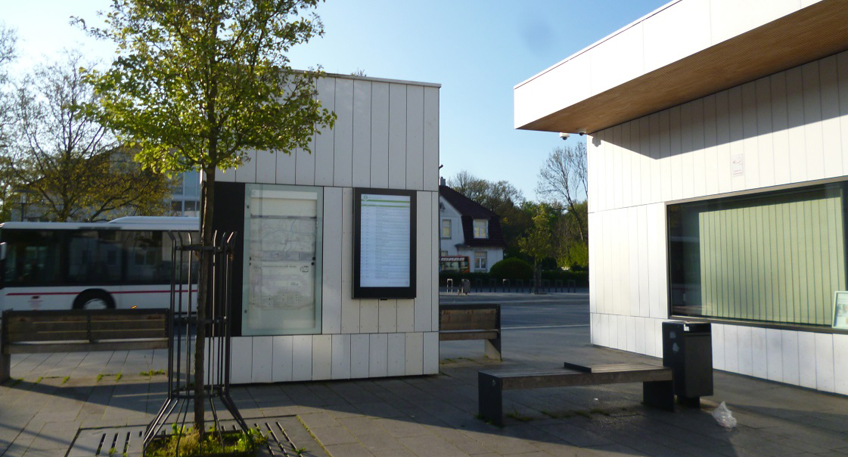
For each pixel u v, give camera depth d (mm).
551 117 11992
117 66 5586
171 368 5762
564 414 7305
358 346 9258
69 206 24203
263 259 8898
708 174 10664
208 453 5430
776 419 7195
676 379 7633
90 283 17578
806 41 8086
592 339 13586
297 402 7773
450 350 13031
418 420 6965
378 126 9531
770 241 9711
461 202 63406
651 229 11891
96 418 6918
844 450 6020
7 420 6816
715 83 9961
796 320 9297
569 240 52000
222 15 5809
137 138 5828
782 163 9383
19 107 23938
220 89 5895
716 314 10625
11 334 9000
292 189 9062
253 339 8789
